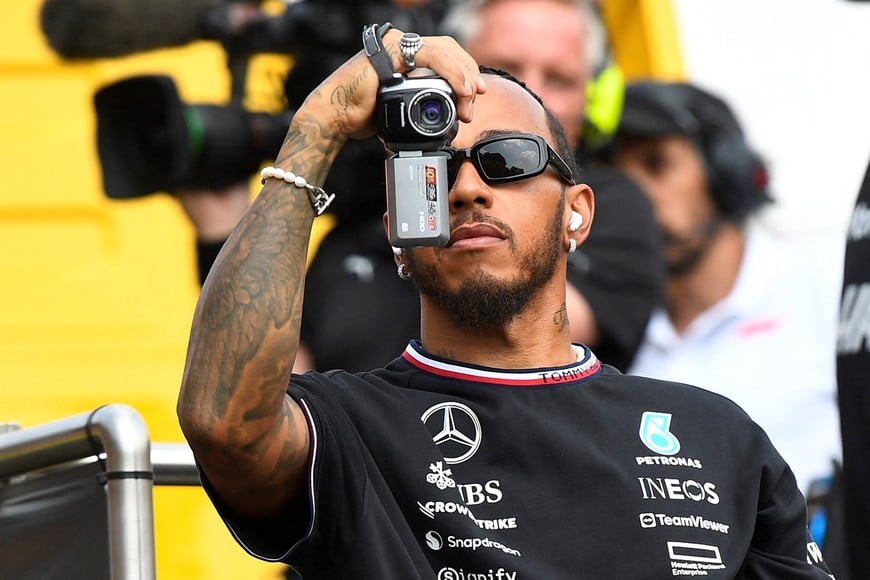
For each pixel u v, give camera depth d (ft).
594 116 47.83
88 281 60.03
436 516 29.66
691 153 54.60
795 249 57.93
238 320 28.35
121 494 29.96
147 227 60.54
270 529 29.40
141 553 29.96
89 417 30.50
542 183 31.94
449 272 31.48
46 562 31.24
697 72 66.13
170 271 60.49
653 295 44.27
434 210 30.27
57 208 60.44
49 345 59.52
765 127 65.87
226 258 29.01
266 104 45.11
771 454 32.50
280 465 28.60
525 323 32.09
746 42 66.64
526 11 45.29
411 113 30.07
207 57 61.46
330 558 29.01
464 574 29.43
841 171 65.41
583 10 46.62
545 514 30.07
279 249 29.07
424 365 31.71
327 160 30.09
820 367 56.39
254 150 44.16
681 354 55.98
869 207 38.42
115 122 44.62
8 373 59.06
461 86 30.45
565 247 33.09
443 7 46.03
